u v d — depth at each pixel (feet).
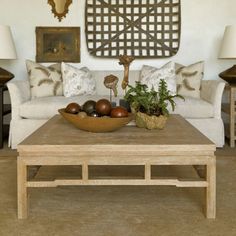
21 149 5.37
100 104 6.63
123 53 13.14
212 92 10.68
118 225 5.37
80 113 6.37
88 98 10.94
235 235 5.04
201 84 11.60
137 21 12.99
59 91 11.53
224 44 11.60
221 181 7.60
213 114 10.55
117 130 6.60
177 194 6.73
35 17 12.98
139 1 12.94
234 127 10.98
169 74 11.36
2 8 12.93
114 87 7.52
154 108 6.84
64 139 5.75
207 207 5.59
